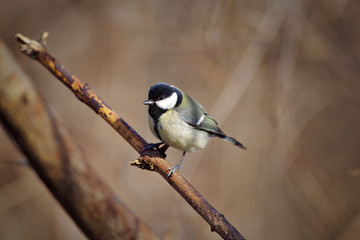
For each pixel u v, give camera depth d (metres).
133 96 14.03
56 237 10.71
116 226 4.11
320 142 12.20
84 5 12.68
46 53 4.52
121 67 14.38
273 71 10.94
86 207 4.00
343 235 10.59
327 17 11.51
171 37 11.98
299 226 10.77
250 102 12.38
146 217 10.54
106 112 4.68
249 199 12.17
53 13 14.04
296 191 10.63
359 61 11.83
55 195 4.04
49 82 13.95
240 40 11.29
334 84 11.58
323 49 11.22
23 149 3.83
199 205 4.11
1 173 11.05
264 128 11.37
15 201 10.11
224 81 11.52
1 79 3.52
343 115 12.20
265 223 10.95
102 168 11.97
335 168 11.95
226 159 12.97
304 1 10.91
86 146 11.96
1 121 3.73
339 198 10.92
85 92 4.60
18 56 13.46
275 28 10.46
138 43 13.59
